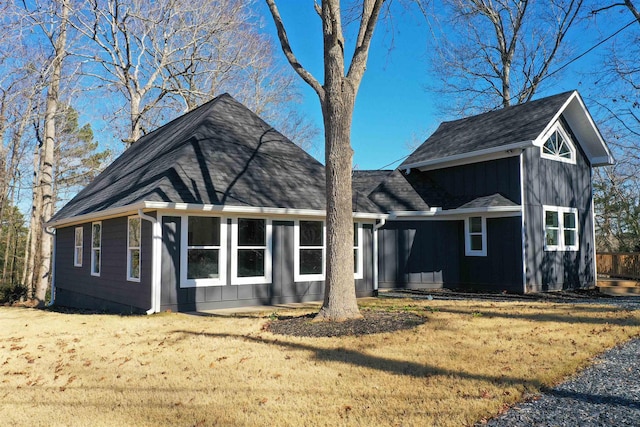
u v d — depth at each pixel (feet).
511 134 48.98
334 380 16.65
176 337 24.39
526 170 47.70
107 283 42.32
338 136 26.81
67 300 54.80
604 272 65.00
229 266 36.99
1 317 38.19
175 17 78.64
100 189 51.37
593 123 53.06
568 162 53.06
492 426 12.53
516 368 17.42
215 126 44.27
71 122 95.04
